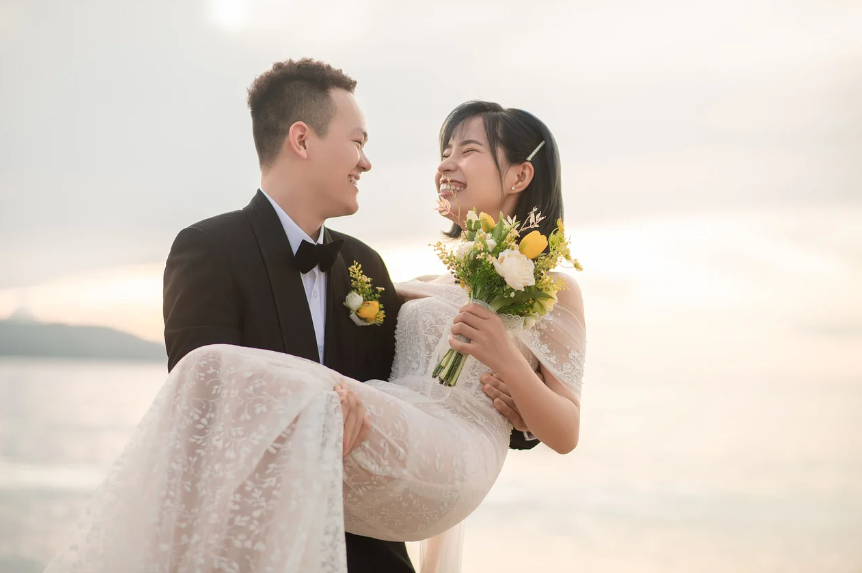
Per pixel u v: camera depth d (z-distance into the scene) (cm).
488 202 306
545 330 286
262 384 195
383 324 296
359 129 280
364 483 221
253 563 185
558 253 258
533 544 1041
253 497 187
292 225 273
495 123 308
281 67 280
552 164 311
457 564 318
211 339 244
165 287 258
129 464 192
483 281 256
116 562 186
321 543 183
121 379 2489
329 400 196
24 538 903
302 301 262
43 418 1720
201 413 197
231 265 254
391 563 275
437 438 234
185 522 189
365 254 301
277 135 275
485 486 253
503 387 276
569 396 278
